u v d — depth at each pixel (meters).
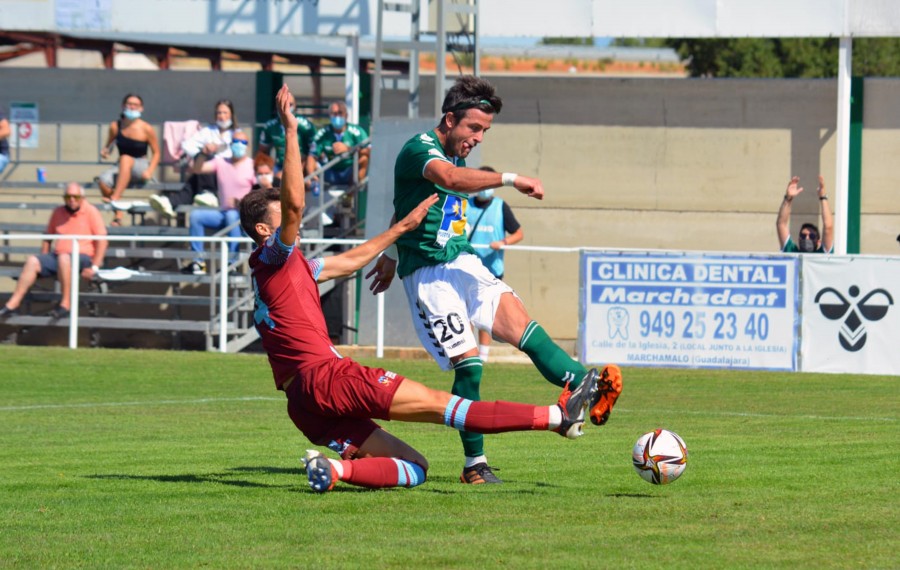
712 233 37.38
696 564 8.98
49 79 40.28
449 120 12.77
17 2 37.12
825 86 36.47
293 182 11.19
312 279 11.81
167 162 39.25
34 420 19.72
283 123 11.30
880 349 26.78
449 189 12.05
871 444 16.55
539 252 37.88
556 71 105.62
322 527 10.45
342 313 35.88
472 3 33.31
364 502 11.65
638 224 37.69
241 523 10.67
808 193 36.75
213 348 32.25
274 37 47.12
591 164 37.81
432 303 12.93
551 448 16.39
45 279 37.06
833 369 27.06
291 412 11.78
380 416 11.34
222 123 34.88
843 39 33.97
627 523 10.56
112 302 33.91
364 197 35.59
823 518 10.81
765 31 33.97
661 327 27.81
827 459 14.91
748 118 36.94
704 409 21.34
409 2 35.59
